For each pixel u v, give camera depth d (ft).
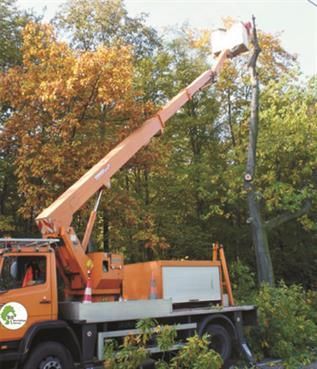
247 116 70.90
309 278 82.84
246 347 38.09
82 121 47.85
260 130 65.51
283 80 67.26
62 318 30.96
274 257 81.76
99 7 64.49
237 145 71.72
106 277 33.17
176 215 71.20
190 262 38.09
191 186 70.08
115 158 38.24
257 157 63.82
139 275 36.86
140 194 68.18
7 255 29.07
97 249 58.49
